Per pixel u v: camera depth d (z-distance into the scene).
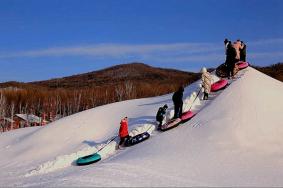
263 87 27.31
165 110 25.16
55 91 99.94
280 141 21.66
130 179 16.28
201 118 24.25
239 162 18.78
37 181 20.33
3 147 32.16
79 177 17.22
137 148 22.97
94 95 95.75
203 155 19.66
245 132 22.08
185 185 15.46
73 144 27.86
